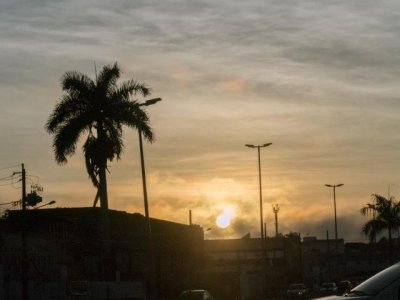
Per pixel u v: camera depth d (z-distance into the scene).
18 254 43.44
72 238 50.59
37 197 44.69
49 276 45.31
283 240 106.94
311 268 132.00
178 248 75.38
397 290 12.44
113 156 50.66
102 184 51.09
